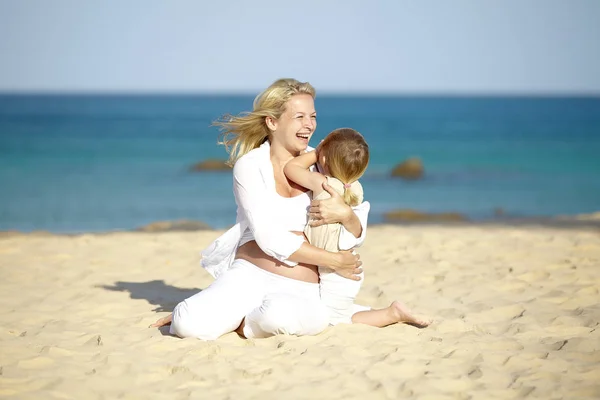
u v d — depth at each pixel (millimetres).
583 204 19797
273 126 5078
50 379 4137
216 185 24312
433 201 20703
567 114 84688
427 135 50156
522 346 4809
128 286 7000
